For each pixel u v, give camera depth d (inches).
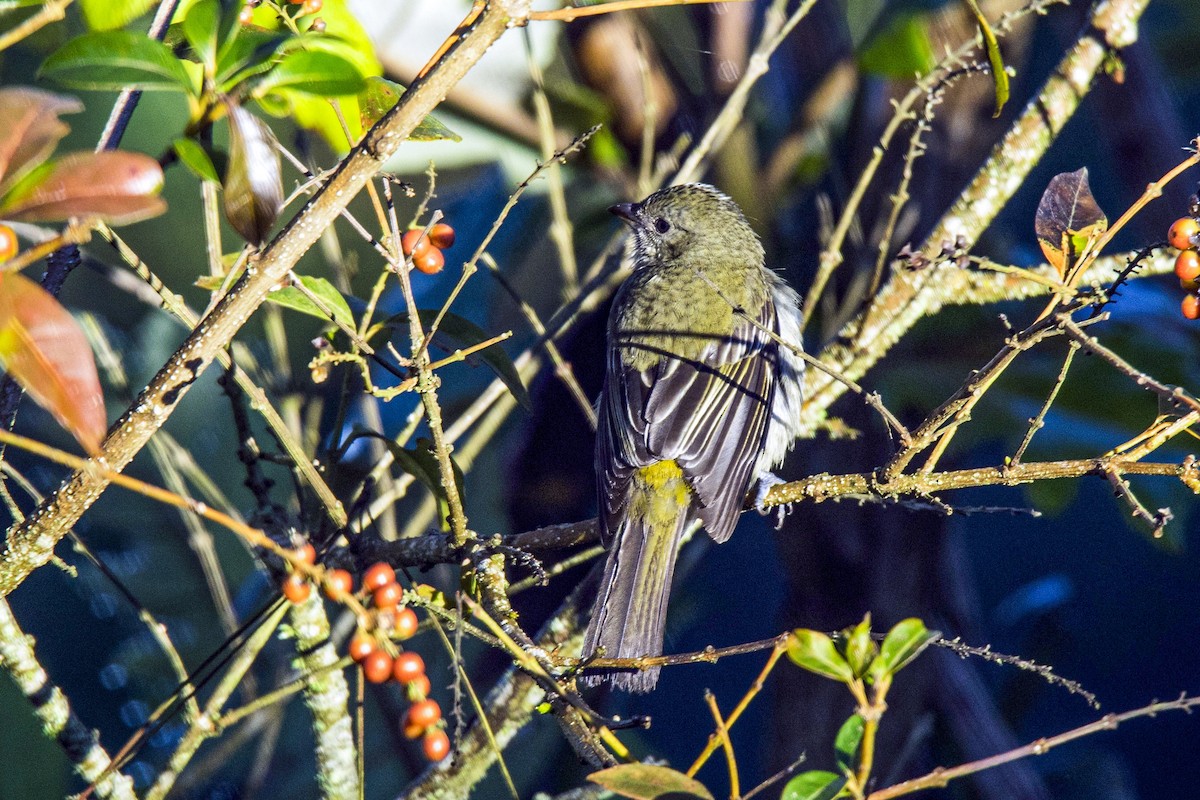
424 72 214.7
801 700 420.2
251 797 363.6
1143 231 415.2
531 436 441.4
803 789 205.9
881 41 412.2
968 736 422.6
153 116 440.1
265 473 436.5
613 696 437.4
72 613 452.8
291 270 239.9
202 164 213.5
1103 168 586.9
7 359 174.9
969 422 410.0
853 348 368.2
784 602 440.8
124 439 229.3
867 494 290.8
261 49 215.2
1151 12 544.7
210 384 441.4
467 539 274.1
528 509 437.7
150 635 430.3
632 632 349.1
